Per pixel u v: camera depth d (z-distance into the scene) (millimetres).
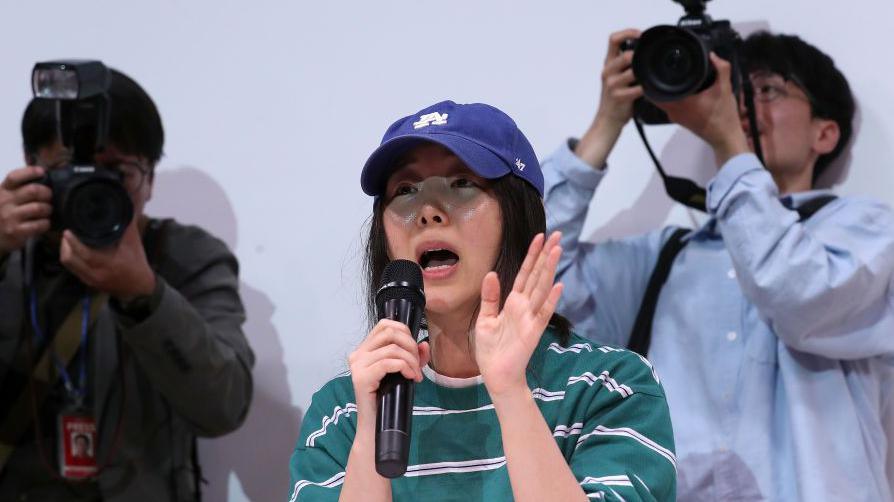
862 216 5715
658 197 6641
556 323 3998
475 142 3756
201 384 5816
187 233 6539
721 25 5816
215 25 7355
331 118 7156
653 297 6047
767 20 6562
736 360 5766
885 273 5535
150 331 5652
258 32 7297
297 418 7023
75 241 5508
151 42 7441
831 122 6219
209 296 6375
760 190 5535
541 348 3883
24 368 6070
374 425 3447
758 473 5547
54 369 6066
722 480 5590
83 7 7535
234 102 7309
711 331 5855
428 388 3854
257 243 7207
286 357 7082
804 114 6141
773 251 5457
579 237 6297
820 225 5754
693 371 5836
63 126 5676
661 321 5996
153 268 6348
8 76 7590
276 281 7152
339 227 7094
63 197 5516
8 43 7609
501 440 3727
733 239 5559
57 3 7562
